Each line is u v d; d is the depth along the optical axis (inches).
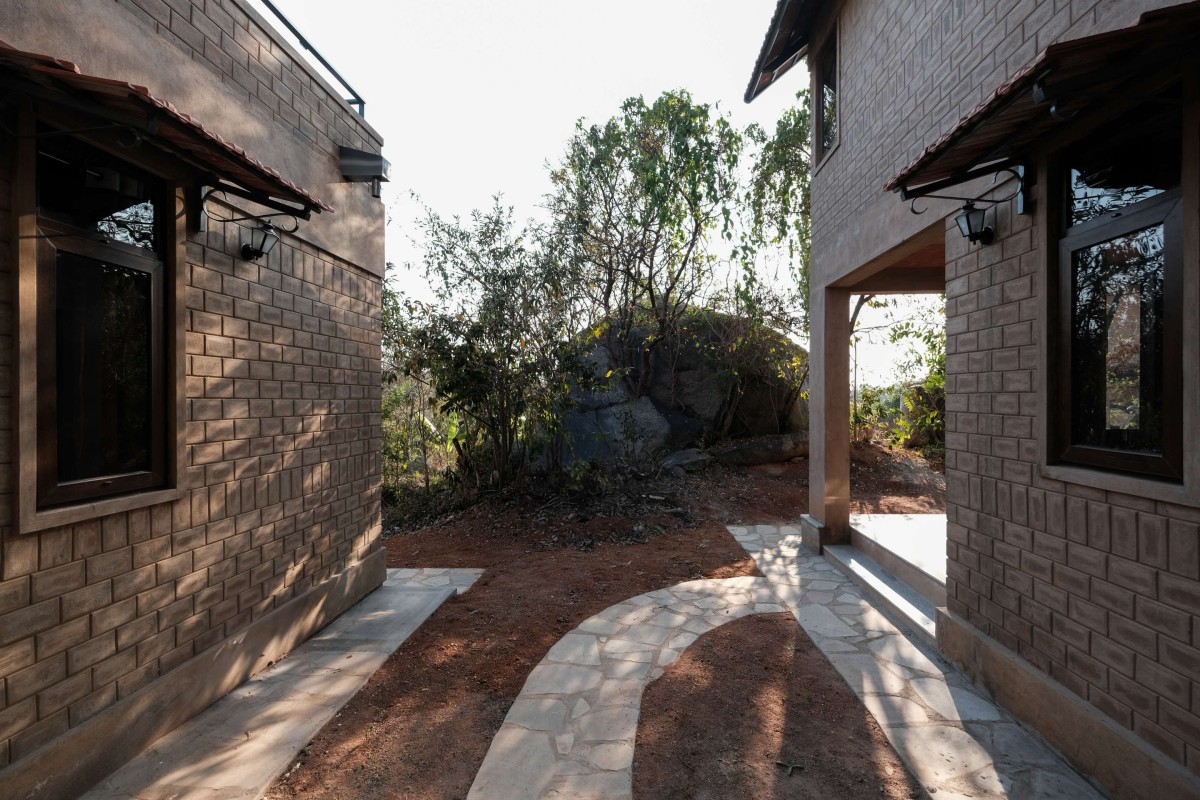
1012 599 120.7
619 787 98.7
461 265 308.0
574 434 391.5
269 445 148.7
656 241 401.7
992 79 127.6
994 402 126.4
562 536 273.0
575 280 354.3
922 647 151.9
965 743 109.7
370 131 207.6
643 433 368.5
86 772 96.3
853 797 95.9
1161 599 87.5
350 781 101.5
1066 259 107.3
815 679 135.0
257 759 105.5
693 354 437.4
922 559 190.4
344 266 188.1
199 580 124.0
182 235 119.1
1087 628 101.2
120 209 107.5
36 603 90.0
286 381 156.3
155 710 110.7
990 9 128.6
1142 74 84.6
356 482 194.5
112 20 104.2
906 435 453.4
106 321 104.6
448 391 308.7
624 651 151.4
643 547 256.4
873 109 194.1
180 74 120.3
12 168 87.4
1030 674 112.8
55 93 81.7
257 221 140.8
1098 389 101.8
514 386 312.5
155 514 112.7
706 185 408.2
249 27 143.9
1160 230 89.8
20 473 86.8
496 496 326.3
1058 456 109.5
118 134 97.7
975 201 125.7
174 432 117.0
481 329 301.3
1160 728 87.4
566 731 115.3
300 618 159.2
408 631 167.5
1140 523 91.2
